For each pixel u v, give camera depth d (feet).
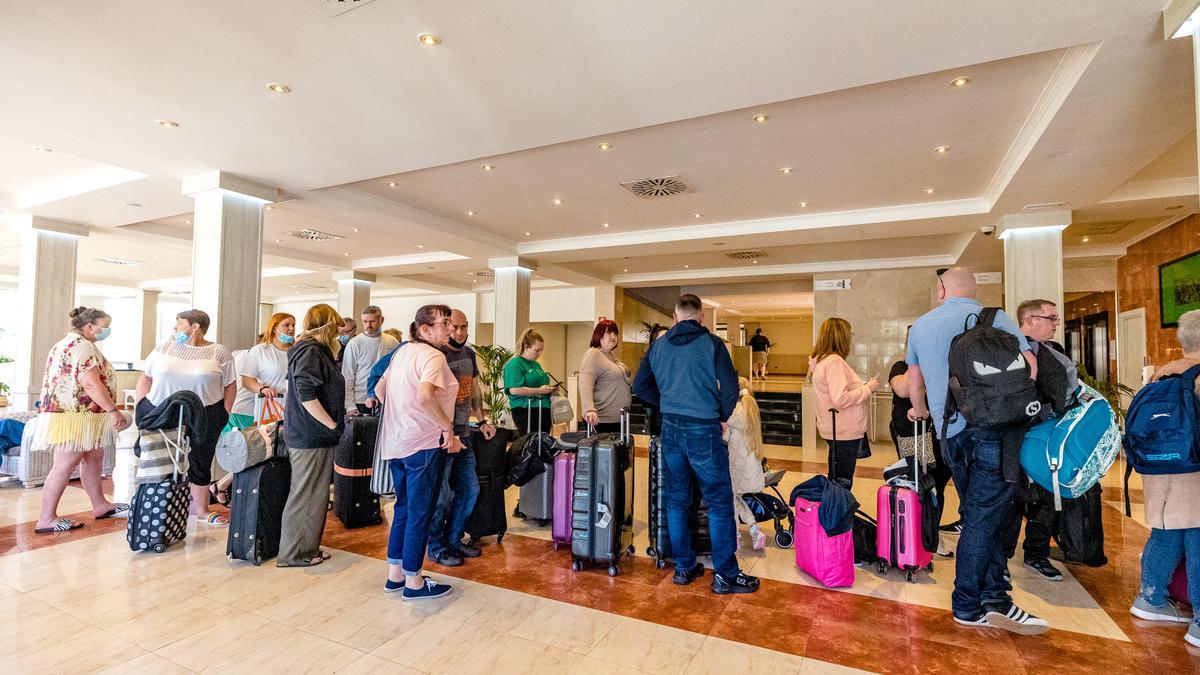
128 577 10.12
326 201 21.45
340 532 13.06
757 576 10.62
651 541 11.59
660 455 11.14
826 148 17.03
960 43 10.29
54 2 9.36
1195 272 22.21
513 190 22.02
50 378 12.79
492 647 7.84
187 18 9.84
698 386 9.72
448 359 11.55
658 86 12.14
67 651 7.59
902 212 23.29
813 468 23.07
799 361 77.61
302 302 65.82
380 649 7.75
